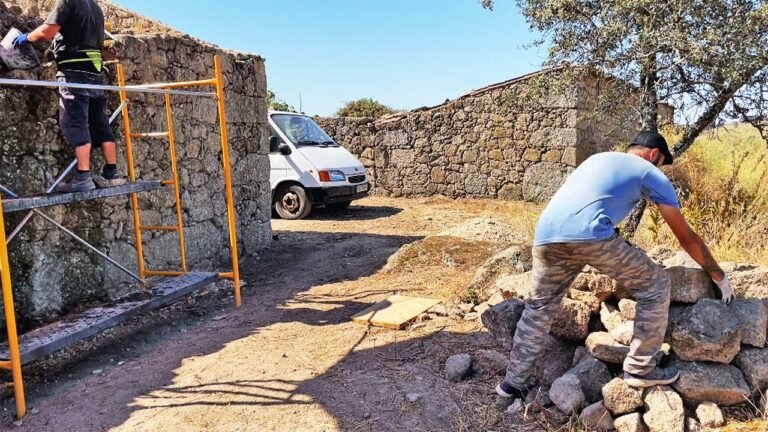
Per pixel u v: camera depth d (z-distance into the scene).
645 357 3.03
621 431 3.04
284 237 9.48
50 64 4.65
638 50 5.55
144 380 3.85
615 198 2.95
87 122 4.16
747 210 5.95
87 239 5.03
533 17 6.36
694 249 2.98
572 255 3.03
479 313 4.70
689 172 8.84
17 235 4.38
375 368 3.89
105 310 4.30
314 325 4.87
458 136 14.18
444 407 3.36
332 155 11.55
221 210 7.23
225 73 7.32
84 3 4.05
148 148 5.79
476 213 11.97
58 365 4.14
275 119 11.56
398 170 14.90
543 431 3.12
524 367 3.28
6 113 4.29
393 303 5.18
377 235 9.62
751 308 3.19
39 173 4.56
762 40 4.94
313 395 3.53
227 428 3.19
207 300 5.82
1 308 4.20
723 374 3.09
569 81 6.66
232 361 4.11
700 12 5.21
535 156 13.37
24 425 3.28
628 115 6.99
